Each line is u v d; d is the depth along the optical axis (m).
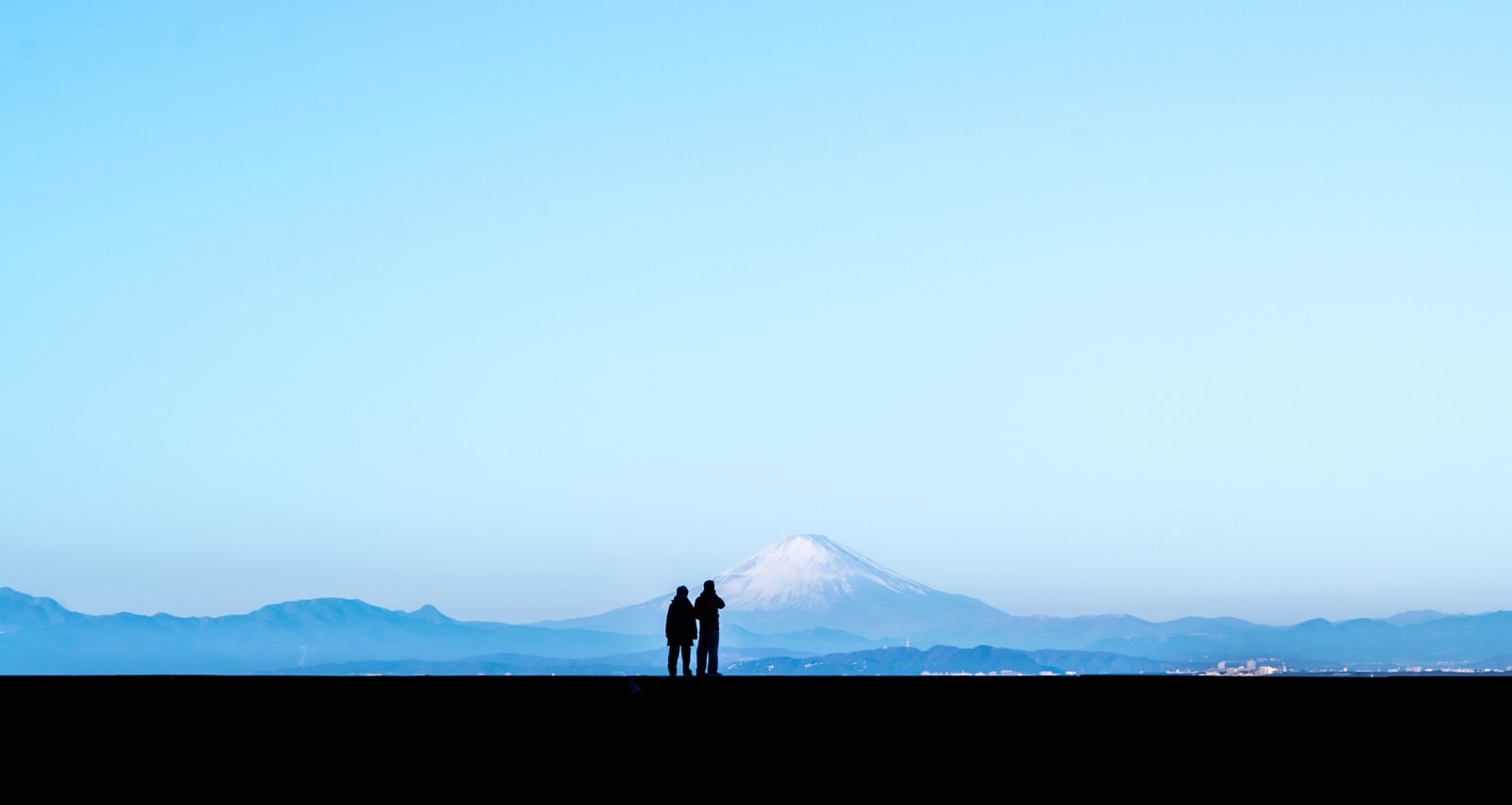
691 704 22.83
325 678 26.27
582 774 16.28
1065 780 15.69
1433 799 14.44
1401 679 26.42
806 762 17.19
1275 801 14.23
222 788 15.05
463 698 23.12
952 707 22.75
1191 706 22.80
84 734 19.16
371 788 15.12
